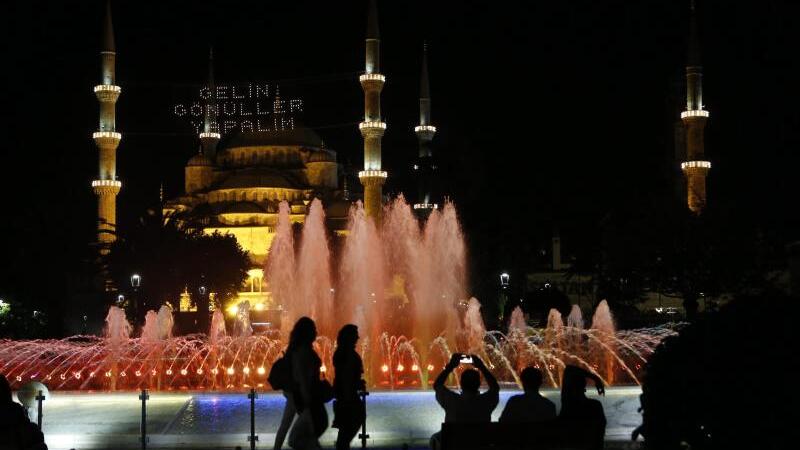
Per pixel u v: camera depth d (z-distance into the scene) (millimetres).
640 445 21859
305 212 138375
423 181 99625
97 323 92000
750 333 13078
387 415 26578
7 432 14430
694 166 97000
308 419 16812
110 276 88812
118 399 29547
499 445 13211
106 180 114500
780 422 12672
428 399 29141
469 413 16000
